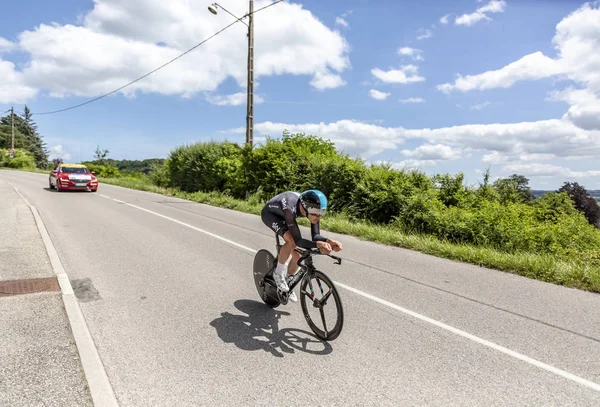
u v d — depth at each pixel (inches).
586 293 212.2
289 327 164.2
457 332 159.8
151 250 292.5
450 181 503.5
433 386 120.0
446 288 218.1
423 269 259.8
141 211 514.3
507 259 269.1
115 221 420.5
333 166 533.0
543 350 144.6
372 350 143.9
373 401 111.5
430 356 139.5
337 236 387.9
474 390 118.0
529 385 121.2
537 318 175.3
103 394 108.3
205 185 812.6
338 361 135.2
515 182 496.4
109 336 148.6
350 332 159.6
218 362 132.0
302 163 603.2
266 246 317.1
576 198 745.6
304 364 132.6
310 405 108.9
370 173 489.1
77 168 813.9
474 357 139.0
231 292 205.3
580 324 168.9
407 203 425.4
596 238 347.9
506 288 219.5
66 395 106.6
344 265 268.1
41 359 125.0
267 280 181.2
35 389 108.6
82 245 299.6
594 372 129.6
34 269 222.2
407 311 182.7
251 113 703.1
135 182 1103.6
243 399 110.9
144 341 145.6
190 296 196.9
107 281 215.6
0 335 140.0
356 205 482.6
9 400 103.0
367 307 187.6
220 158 778.2
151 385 116.3
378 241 361.4
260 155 654.5
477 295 206.5
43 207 513.3
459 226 366.6
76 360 125.4
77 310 166.4
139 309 177.2
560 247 324.2
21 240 291.3
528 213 404.8
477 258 280.1
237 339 150.5
